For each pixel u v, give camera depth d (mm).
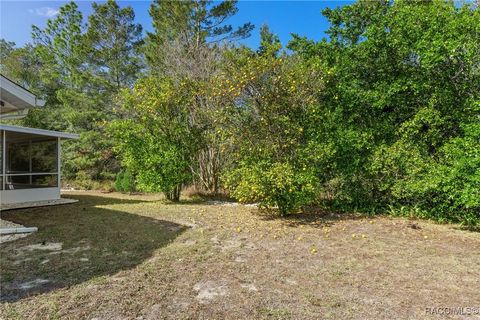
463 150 5875
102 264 3887
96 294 3016
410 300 2857
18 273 3598
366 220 6594
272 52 7000
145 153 9445
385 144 7344
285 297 2932
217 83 7254
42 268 3758
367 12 8570
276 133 7027
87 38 17547
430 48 6590
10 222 6543
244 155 7191
